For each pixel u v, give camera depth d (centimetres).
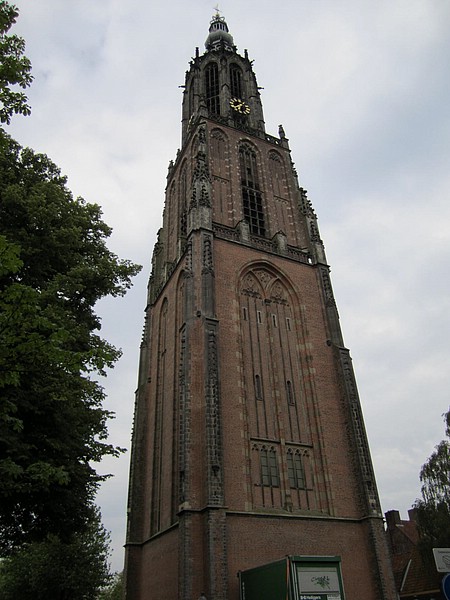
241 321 4053
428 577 4925
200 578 2792
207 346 3562
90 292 2825
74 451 2452
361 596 3164
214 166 5153
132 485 4234
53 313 2141
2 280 2275
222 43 7412
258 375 3862
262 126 6172
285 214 5275
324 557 2298
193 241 4228
